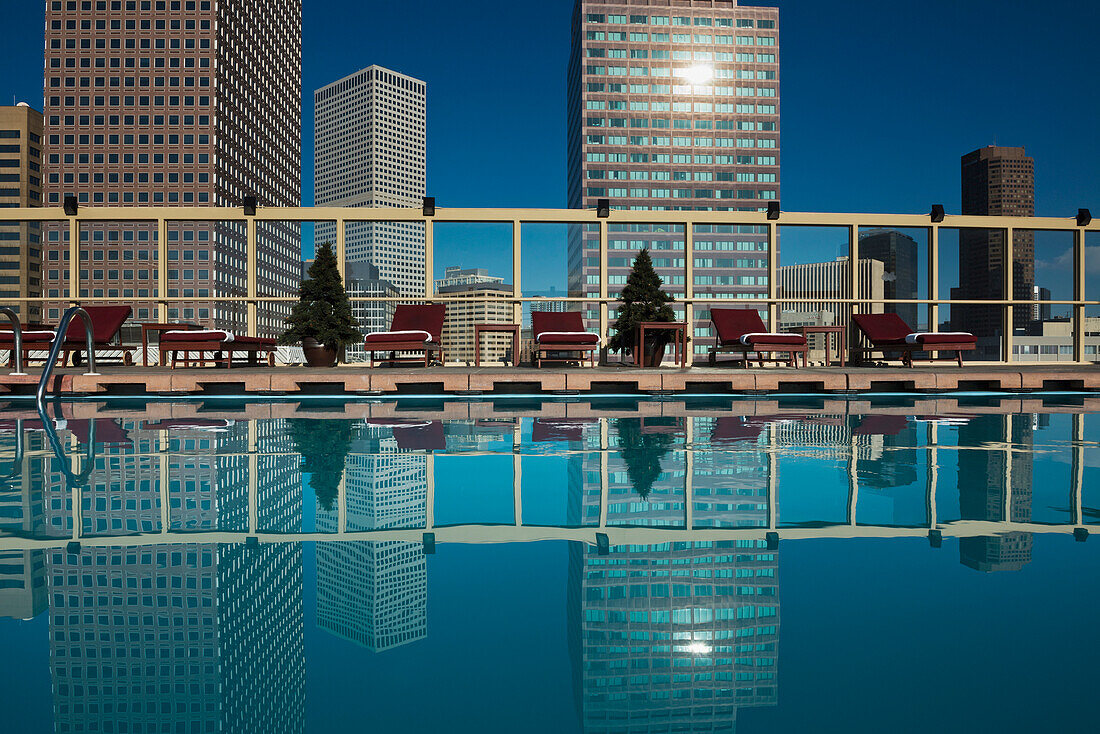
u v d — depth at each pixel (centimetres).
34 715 89
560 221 832
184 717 89
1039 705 92
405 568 152
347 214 798
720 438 366
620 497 225
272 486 240
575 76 9300
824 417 471
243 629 117
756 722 88
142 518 194
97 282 8088
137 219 781
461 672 103
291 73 10938
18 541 170
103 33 8006
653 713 91
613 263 7312
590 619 124
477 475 262
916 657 107
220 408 534
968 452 317
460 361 829
